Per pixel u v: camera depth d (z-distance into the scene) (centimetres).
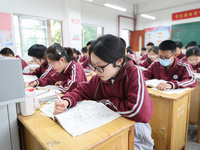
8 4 348
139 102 65
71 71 125
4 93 59
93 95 89
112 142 58
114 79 76
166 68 159
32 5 385
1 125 66
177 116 121
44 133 54
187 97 134
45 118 67
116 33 616
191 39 525
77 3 449
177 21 553
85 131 54
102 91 87
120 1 604
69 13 436
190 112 191
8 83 59
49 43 440
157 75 167
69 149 45
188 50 205
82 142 49
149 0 608
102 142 51
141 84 69
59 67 120
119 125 59
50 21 433
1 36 343
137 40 655
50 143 48
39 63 164
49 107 79
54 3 423
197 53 196
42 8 403
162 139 123
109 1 566
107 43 60
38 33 410
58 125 60
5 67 58
